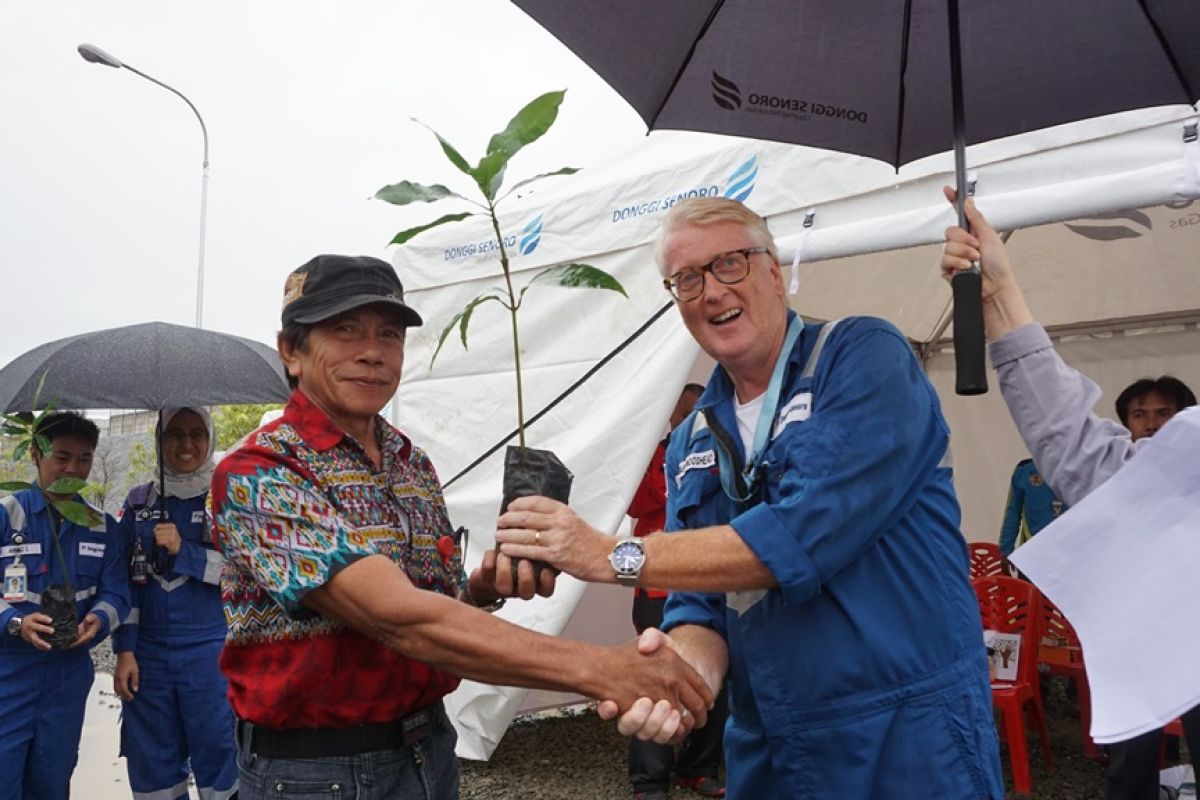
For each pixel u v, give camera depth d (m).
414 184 1.63
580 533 1.54
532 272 4.95
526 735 5.75
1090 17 1.67
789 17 1.71
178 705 3.71
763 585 1.49
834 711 1.59
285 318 1.73
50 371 3.44
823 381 1.63
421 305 5.48
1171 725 3.42
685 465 1.83
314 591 1.54
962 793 1.56
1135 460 1.15
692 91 1.78
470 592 1.89
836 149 1.91
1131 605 1.10
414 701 1.73
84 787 4.85
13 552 3.49
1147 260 5.70
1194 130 2.91
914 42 1.77
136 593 3.72
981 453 7.08
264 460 1.61
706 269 1.71
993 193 3.35
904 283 6.14
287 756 1.67
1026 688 4.33
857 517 1.50
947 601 1.63
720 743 4.52
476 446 5.11
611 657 1.59
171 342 3.59
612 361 4.61
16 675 3.41
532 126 1.60
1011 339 1.68
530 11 1.53
